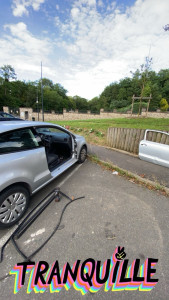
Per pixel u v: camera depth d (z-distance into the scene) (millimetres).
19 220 1989
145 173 3564
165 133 4102
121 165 4059
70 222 1986
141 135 4934
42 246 1627
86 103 71562
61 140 3723
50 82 56031
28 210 2195
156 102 31859
